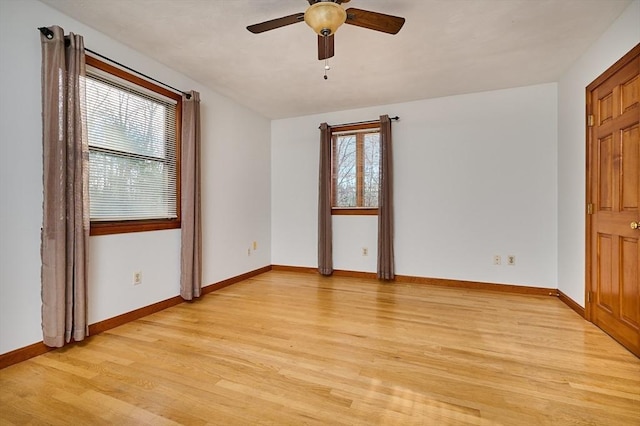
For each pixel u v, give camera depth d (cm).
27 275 218
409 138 434
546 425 152
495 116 393
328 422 155
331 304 341
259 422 155
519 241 385
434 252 424
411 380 192
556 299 359
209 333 263
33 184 221
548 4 224
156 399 173
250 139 466
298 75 347
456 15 237
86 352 228
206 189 381
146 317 301
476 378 194
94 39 258
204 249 379
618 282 243
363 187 465
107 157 273
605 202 263
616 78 246
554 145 368
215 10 233
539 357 220
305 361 216
